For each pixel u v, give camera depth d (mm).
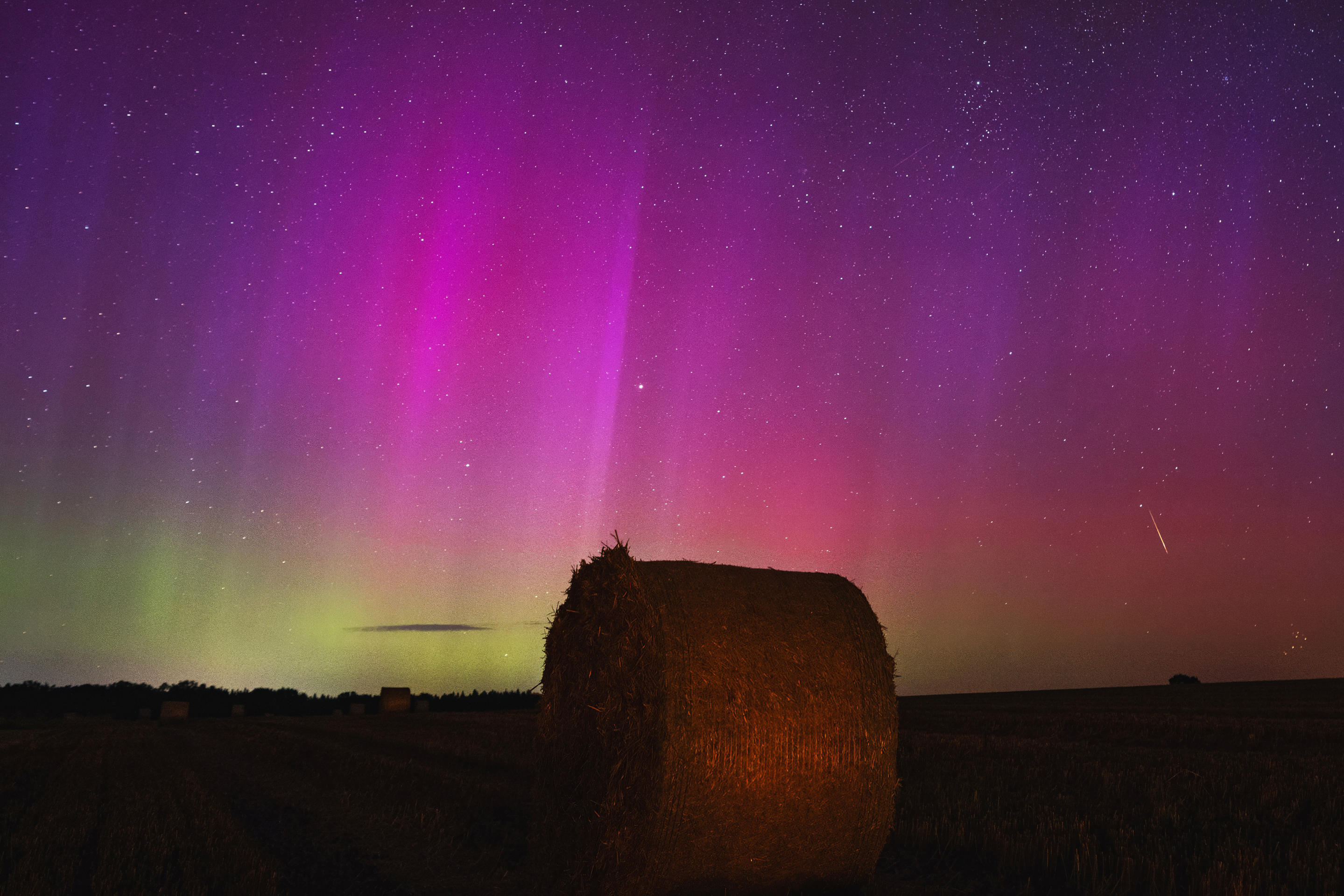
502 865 7957
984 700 34719
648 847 6453
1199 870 6230
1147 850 6777
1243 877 5816
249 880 7008
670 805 6391
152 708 62250
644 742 6582
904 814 8680
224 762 17922
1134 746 15609
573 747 7699
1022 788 10227
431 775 13484
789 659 6785
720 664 6590
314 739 23188
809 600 7180
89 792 12969
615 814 6715
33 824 10055
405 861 8031
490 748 17672
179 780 14336
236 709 55188
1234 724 17594
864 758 6805
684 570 7070
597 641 7465
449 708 59406
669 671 6484
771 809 6551
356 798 11672
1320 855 6344
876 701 6941
